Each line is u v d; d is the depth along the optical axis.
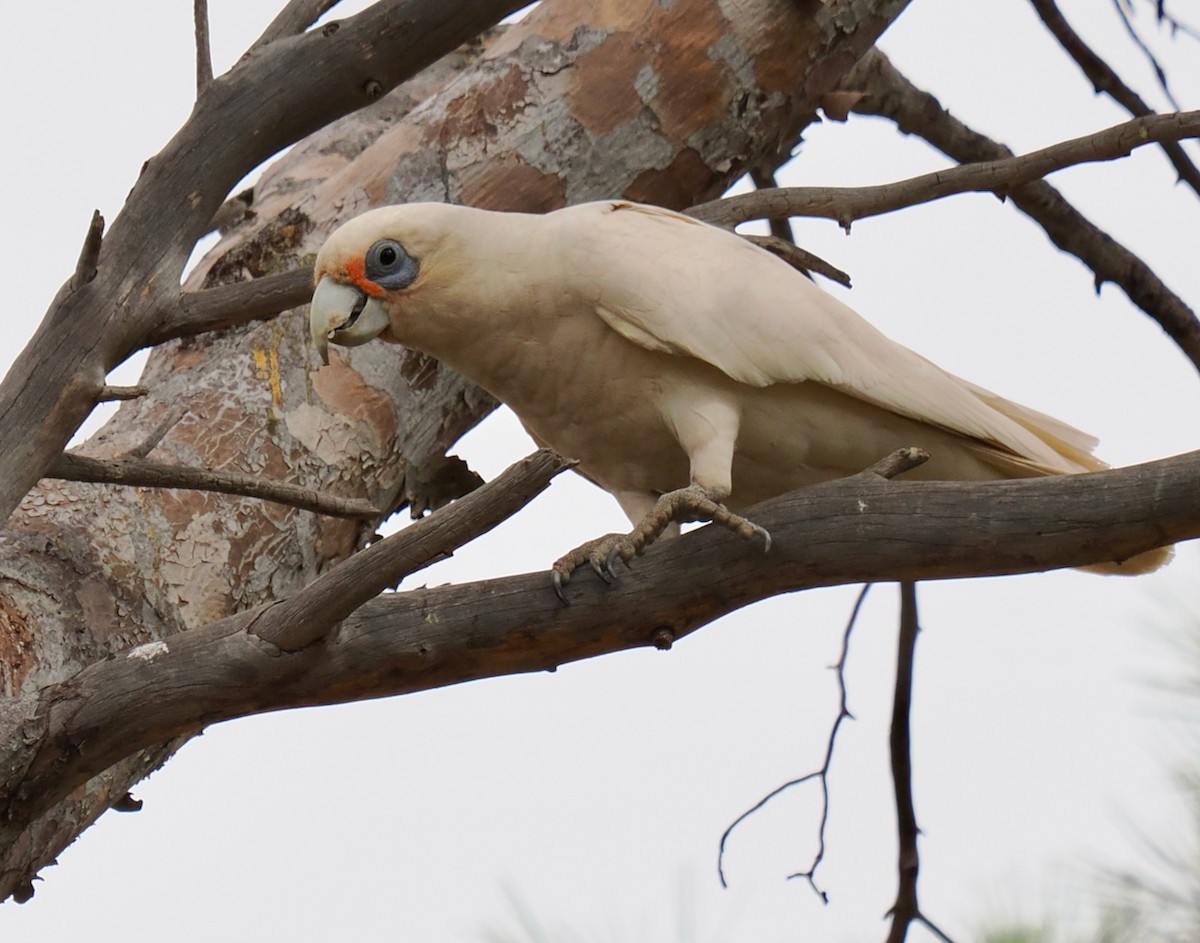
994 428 8.76
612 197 10.90
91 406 7.09
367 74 7.46
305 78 7.40
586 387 8.62
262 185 11.66
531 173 10.76
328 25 7.42
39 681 7.98
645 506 9.21
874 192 10.38
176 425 9.59
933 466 8.97
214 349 10.02
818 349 8.37
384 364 10.18
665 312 8.23
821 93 11.47
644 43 10.92
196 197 7.39
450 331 8.62
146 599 8.75
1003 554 6.79
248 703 7.10
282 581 9.50
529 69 10.95
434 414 10.33
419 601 7.15
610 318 8.32
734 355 8.25
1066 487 6.70
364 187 10.69
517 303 8.46
